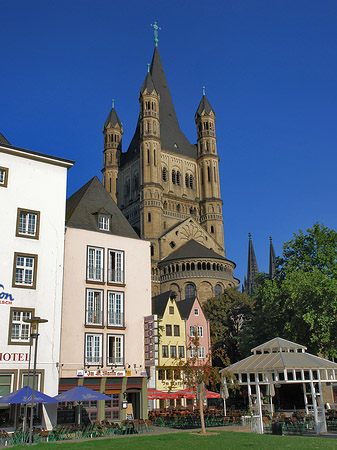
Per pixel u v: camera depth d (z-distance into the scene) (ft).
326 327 135.03
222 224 368.89
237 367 101.30
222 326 233.35
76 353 107.24
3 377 93.25
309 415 102.12
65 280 110.73
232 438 72.38
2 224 101.55
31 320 77.56
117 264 121.80
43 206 108.78
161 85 416.67
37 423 94.94
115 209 137.49
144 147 351.87
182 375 187.73
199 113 397.80
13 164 106.93
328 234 161.27
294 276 148.56
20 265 102.42
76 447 63.21
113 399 105.09
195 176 385.50
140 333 119.44
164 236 323.57
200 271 294.25
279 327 156.15
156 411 149.38
